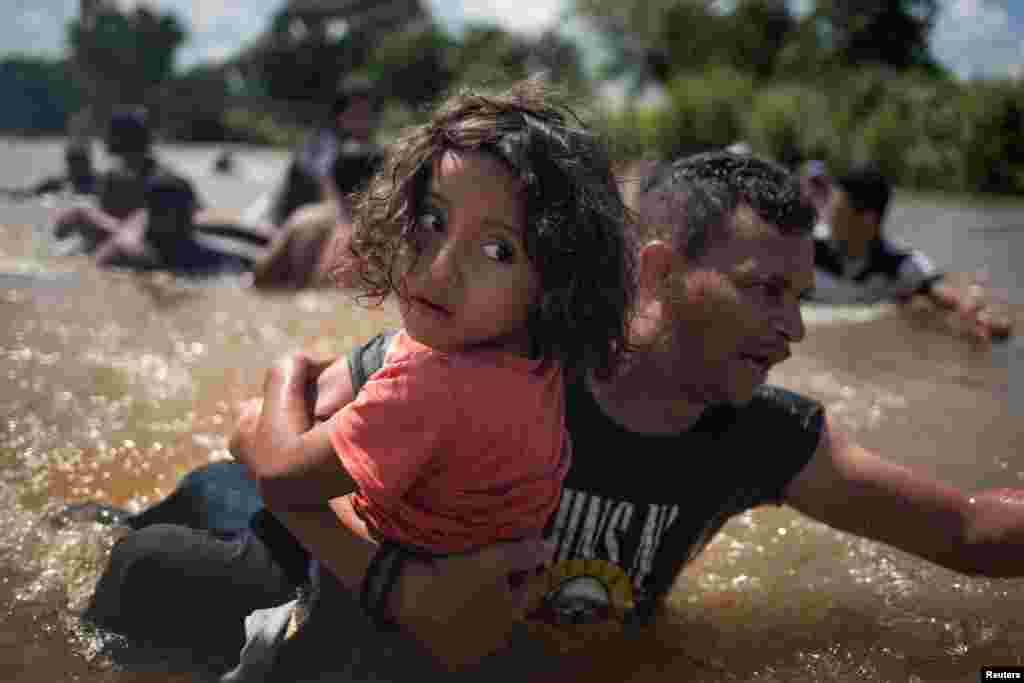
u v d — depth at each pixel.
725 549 2.33
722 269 1.70
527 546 1.51
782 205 1.72
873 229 5.49
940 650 1.86
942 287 5.49
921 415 3.33
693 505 1.84
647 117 29.66
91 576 1.95
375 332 4.36
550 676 1.71
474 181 1.41
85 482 2.47
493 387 1.45
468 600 1.48
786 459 1.86
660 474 1.79
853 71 41.03
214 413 3.08
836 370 4.03
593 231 1.48
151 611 1.73
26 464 2.56
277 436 1.57
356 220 1.61
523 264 1.44
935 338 4.77
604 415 1.77
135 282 5.43
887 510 1.86
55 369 3.45
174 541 1.74
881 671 1.78
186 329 4.25
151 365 3.60
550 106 1.54
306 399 1.70
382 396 1.44
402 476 1.43
